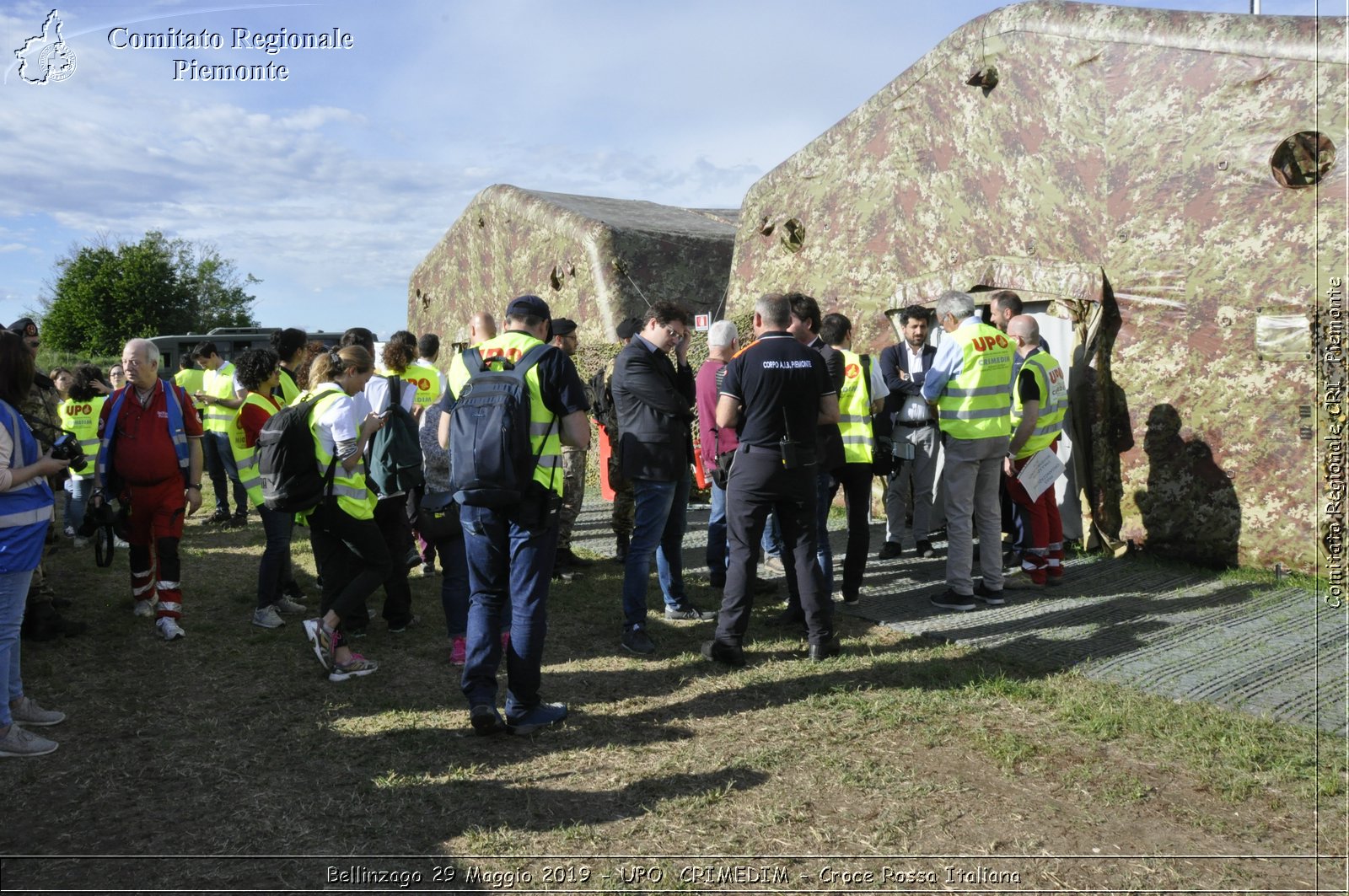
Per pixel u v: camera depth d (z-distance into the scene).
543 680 4.86
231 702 4.56
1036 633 5.50
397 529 5.71
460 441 3.98
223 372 10.06
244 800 3.53
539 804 3.48
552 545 4.17
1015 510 7.00
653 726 4.23
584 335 12.12
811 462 5.00
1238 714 4.21
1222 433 6.91
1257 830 3.23
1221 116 6.90
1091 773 3.67
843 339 6.22
